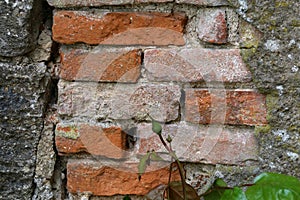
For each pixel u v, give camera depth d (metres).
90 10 1.15
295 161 1.13
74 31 1.16
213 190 1.08
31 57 1.17
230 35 1.14
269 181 1.00
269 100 1.13
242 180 1.16
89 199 1.20
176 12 1.15
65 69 1.17
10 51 1.15
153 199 1.18
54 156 1.19
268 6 1.11
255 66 1.13
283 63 1.11
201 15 1.14
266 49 1.12
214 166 1.17
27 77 1.16
